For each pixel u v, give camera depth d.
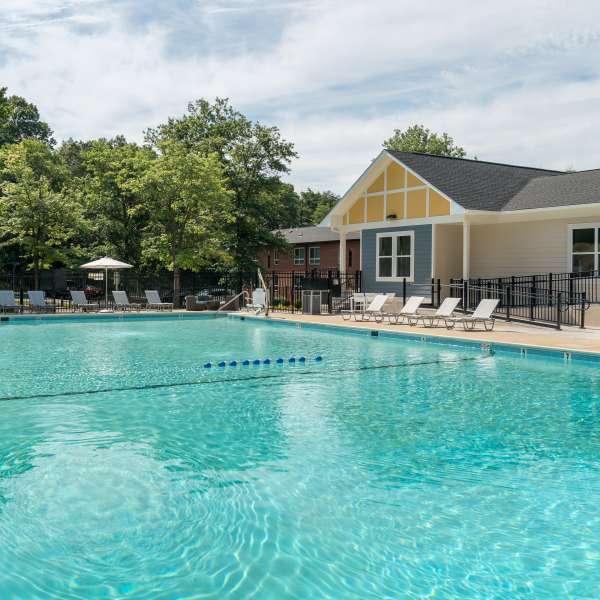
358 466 5.33
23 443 5.99
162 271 31.20
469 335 13.98
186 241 27.09
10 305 21.64
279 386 9.05
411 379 9.65
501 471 5.21
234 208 32.38
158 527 4.05
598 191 17.48
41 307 22.30
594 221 18.25
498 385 9.16
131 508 4.36
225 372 10.27
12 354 12.44
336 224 24.88
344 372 10.32
